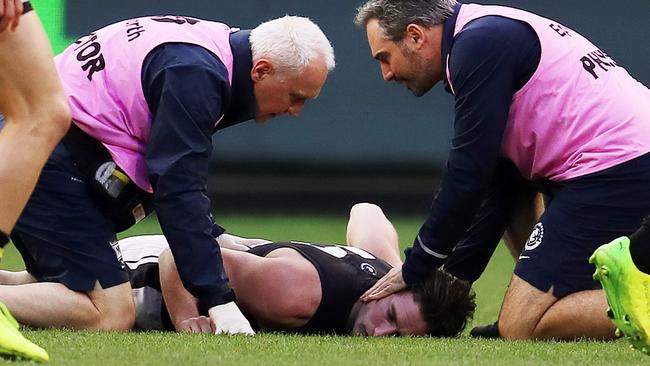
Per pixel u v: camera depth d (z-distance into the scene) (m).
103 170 16.69
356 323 16.58
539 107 16.86
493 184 18.91
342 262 16.86
